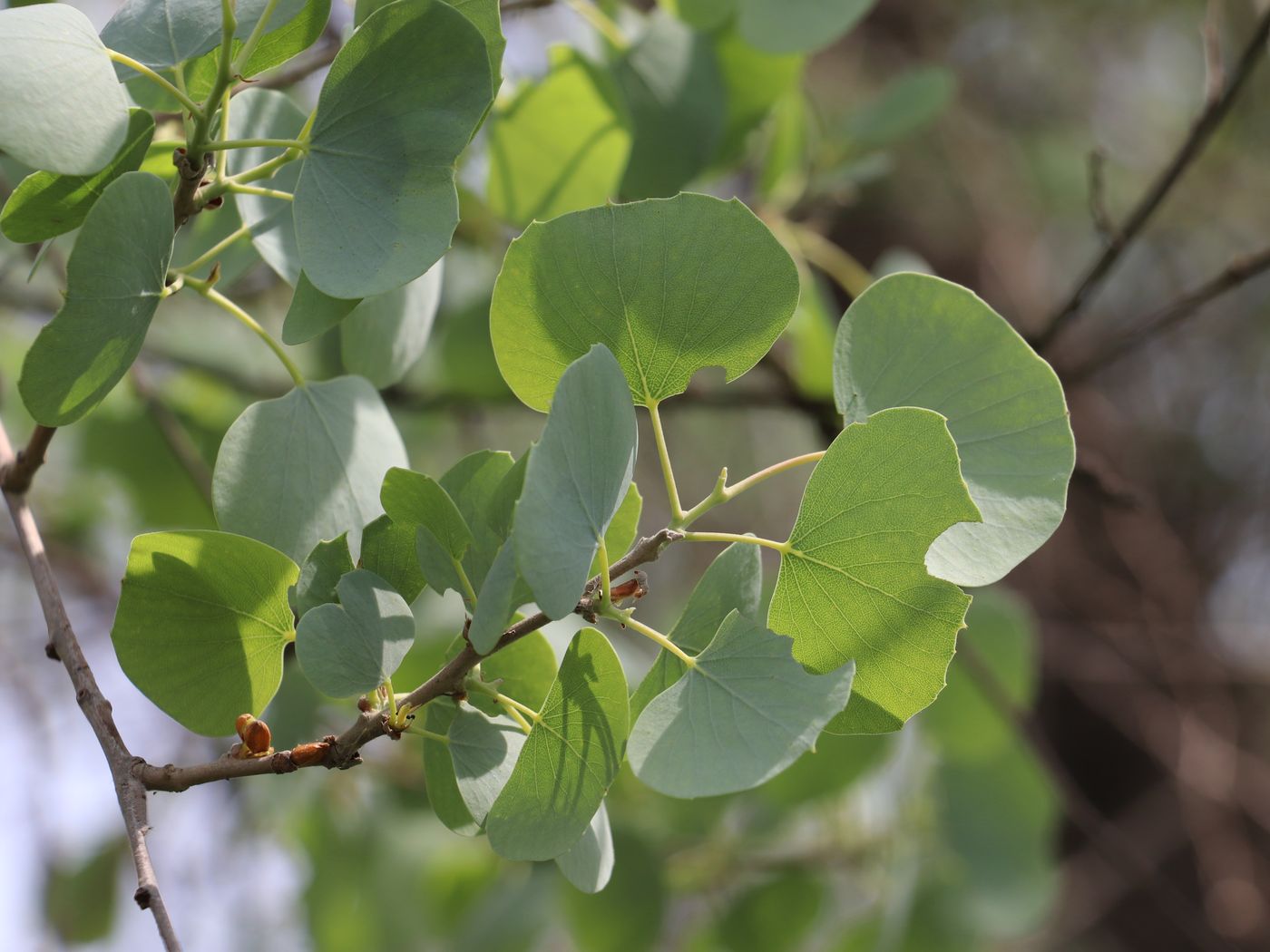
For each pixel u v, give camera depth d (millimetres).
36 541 685
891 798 1141
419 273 622
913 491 616
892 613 621
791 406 1149
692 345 629
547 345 629
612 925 1002
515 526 587
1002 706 1067
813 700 604
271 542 655
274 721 821
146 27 645
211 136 648
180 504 1093
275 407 664
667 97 854
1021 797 1141
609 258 625
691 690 611
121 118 622
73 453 1082
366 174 629
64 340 620
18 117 610
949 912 1101
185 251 711
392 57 629
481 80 630
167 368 1117
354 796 1148
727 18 883
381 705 629
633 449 614
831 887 1099
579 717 620
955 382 642
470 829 644
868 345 645
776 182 1104
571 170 777
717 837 1105
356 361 692
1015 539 632
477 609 600
